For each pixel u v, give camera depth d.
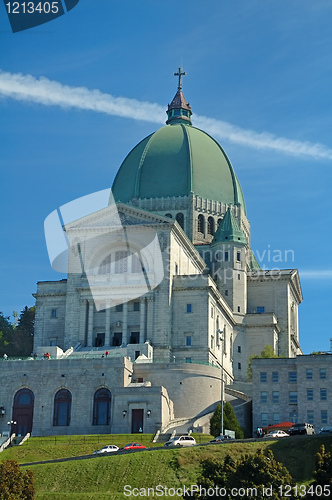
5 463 93.00
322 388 133.25
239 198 196.75
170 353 155.00
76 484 101.19
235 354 175.62
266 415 134.75
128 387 130.75
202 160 193.75
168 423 130.75
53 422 133.25
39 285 167.12
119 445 117.38
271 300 184.88
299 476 99.12
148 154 193.88
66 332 159.12
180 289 158.88
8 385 135.75
